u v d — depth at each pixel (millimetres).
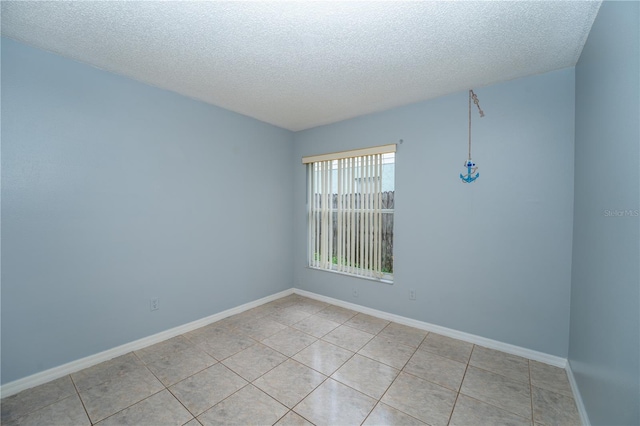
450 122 2805
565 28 1748
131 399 1889
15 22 1715
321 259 3941
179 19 1683
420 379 2131
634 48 1141
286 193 4102
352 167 3576
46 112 2053
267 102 3051
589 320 1712
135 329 2545
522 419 1730
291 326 3072
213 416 1746
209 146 3111
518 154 2455
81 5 1558
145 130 2592
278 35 1841
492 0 1508
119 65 2260
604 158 1491
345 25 1733
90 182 2270
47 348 2072
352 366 2303
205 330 2967
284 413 1775
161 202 2719
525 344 2443
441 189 2865
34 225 2012
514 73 2357
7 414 1737
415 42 1915
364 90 2717
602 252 1507
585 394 1716
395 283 3193
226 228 3312
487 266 2619
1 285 1889
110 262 2387
